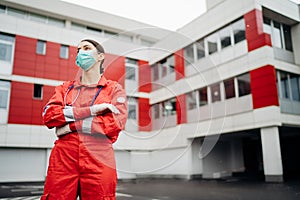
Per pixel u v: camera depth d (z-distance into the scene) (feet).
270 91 28.66
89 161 3.72
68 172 3.73
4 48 38.55
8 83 38.24
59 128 3.87
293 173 41.45
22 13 42.22
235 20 32.40
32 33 40.01
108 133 3.63
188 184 27.12
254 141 46.24
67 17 44.57
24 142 37.40
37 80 39.29
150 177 24.20
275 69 30.45
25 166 37.65
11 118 37.19
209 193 19.13
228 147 43.11
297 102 32.07
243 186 24.34
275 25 33.76
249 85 30.89
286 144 43.88
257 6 30.55
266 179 28.35
